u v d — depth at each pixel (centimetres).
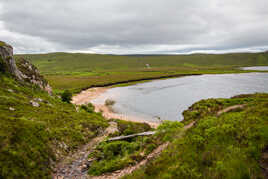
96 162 1473
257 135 884
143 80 14412
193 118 2291
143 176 878
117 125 3278
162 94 8144
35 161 1262
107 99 7338
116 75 17262
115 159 1453
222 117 1385
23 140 1384
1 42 4288
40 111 2561
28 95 3362
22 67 4919
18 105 2400
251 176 636
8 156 1127
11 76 3875
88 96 8125
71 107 4450
